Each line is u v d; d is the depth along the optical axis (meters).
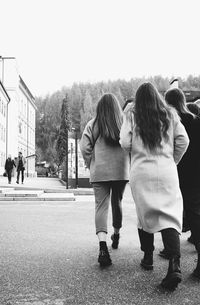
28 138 76.38
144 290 3.78
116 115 4.93
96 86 111.75
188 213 4.51
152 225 3.91
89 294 3.69
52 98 119.06
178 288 3.83
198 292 3.72
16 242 6.23
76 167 22.95
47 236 6.80
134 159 4.11
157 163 3.97
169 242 3.74
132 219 9.08
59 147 93.19
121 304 3.41
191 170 4.56
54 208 11.88
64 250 5.60
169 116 4.07
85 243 6.13
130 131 4.14
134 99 4.19
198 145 4.56
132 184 4.07
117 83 103.00
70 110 112.06
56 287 3.90
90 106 106.00
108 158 4.89
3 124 56.44
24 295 3.67
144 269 4.51
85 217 9.58
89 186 24.39
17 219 9.18
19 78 65.50
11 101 60.69
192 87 74.88
